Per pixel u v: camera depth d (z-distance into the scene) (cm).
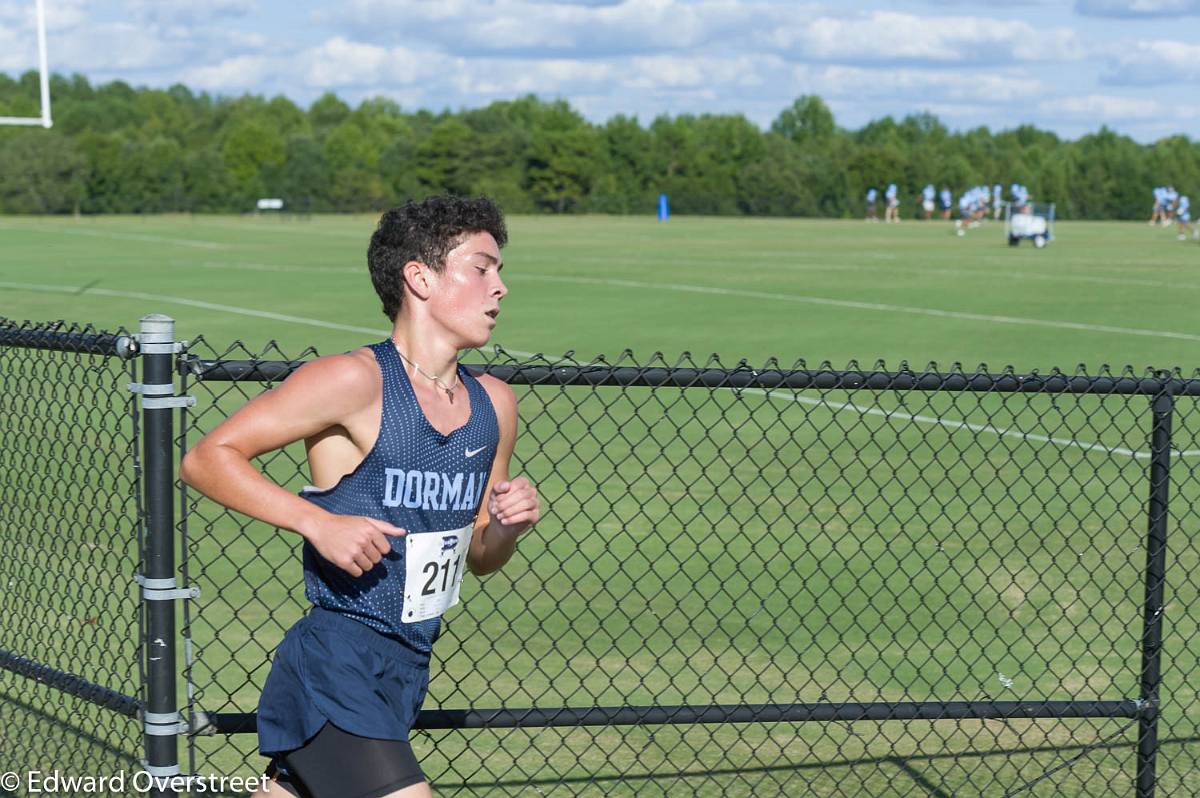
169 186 14500
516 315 3994
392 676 592
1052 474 1806
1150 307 4275
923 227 12650
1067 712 838
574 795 879
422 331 597
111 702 749
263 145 16838
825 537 1484
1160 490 836
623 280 5328
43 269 5881
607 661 1120
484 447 605
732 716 803
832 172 16662
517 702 1027
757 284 5153
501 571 1353
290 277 5453
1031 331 3628
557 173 16325
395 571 587
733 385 777
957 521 1555
